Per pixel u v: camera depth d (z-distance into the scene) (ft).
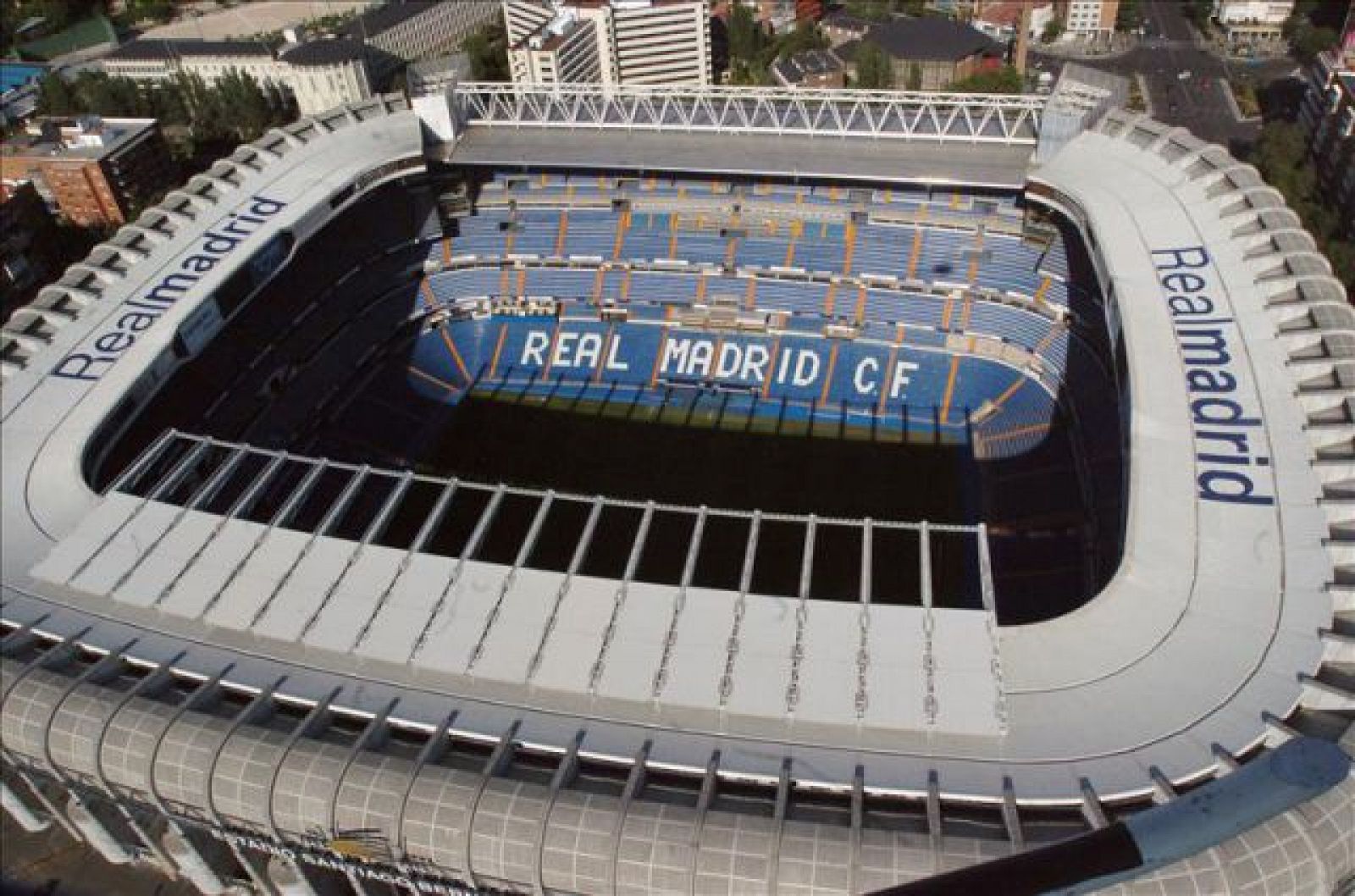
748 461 265.95
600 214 320.09
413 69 310.45
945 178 261.24
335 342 296.71
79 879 171.12
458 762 134.10
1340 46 458.09
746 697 137.39
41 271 391.65
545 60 485.56
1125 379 197.57
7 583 165.68
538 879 119.85
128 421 212.64
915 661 140.46
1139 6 627.46
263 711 140.46
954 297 289.74
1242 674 139.44
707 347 299.17
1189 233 225.56
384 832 123.85
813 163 274.16
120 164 411.54
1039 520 237.25
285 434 273.33
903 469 258.98
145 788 133.90
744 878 113.50
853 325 294.46
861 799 123.75
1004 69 476.95
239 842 136.56
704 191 315.99
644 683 140.36
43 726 137.39
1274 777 90.22
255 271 248.93
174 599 157.79
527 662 144.56
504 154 289.74
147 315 226.99
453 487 174.81
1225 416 180.96
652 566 234.99
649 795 127.85
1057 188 249.14
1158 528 162.20
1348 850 109.81
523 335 309.83
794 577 229.86
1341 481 167.84
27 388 209.46
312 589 158.30
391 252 315.17
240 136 512.63
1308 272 206.49
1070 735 132.87
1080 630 147.74
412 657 146.41
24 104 533.14
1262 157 403.34
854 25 573.74
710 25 557.74
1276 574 153.07
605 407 287.89
